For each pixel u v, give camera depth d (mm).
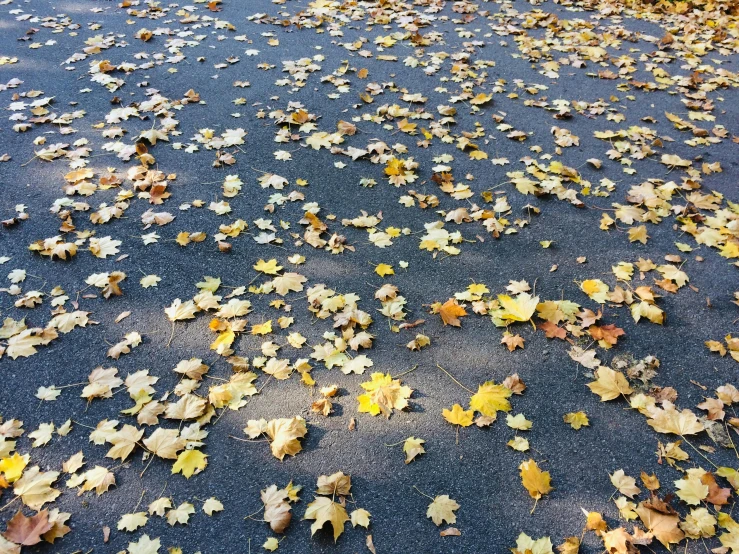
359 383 3078
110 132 5074
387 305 3514
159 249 3930
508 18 7875
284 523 2426
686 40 7387
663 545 2414
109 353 3164
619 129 5480
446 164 4930
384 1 8109
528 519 2498
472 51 6918
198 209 4309
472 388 3076
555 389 3078
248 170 4754
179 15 7613
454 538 2422
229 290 3631
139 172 4594
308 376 3059
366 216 4293
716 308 3615
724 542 2406
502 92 6070
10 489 2547
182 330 3348
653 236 4188
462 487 2613
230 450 2738
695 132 5430
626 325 3471
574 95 6062
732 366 3232
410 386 3070
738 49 7238
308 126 5320
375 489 2596
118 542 2381
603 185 4707
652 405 2967
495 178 4766
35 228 4059
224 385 3006
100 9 7738
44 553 2340
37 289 3584
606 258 3990
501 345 3324
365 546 2395
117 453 2682
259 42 6953
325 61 6559
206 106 5602
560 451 2779
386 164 4906
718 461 2740
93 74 6055
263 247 3979
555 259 3969
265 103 5703
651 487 2609
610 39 7344
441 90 6023
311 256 3920
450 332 3393
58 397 2955
